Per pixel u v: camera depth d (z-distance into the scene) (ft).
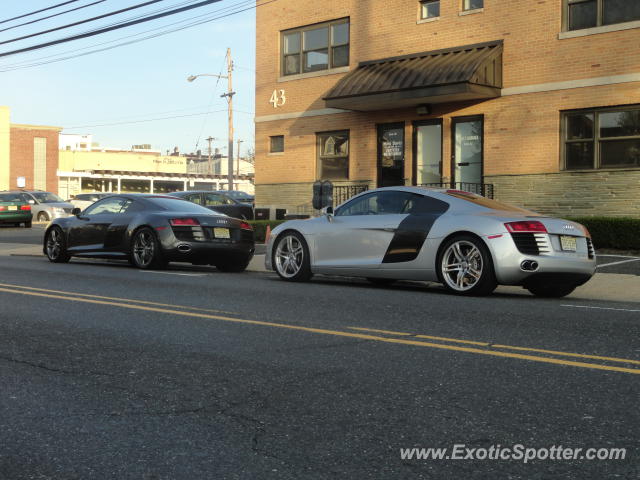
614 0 57.00
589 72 57.82
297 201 77.46
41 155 247.91
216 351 19.12
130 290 32.99
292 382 15.83
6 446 11.89
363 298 30.37
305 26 76.54
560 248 30.94
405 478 10.48
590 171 57.93
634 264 43.80
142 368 17.24
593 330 22.18
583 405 13.85
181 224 43.75
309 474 10.64
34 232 97.50
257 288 34.27
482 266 30.76
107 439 12.21
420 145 68.39
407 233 33.42
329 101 67.51
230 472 10.74
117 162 296.92
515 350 18.99
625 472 10.61
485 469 10.78
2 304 27.96
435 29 66.49
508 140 62.13
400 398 14.49
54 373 16.78
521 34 61.31
